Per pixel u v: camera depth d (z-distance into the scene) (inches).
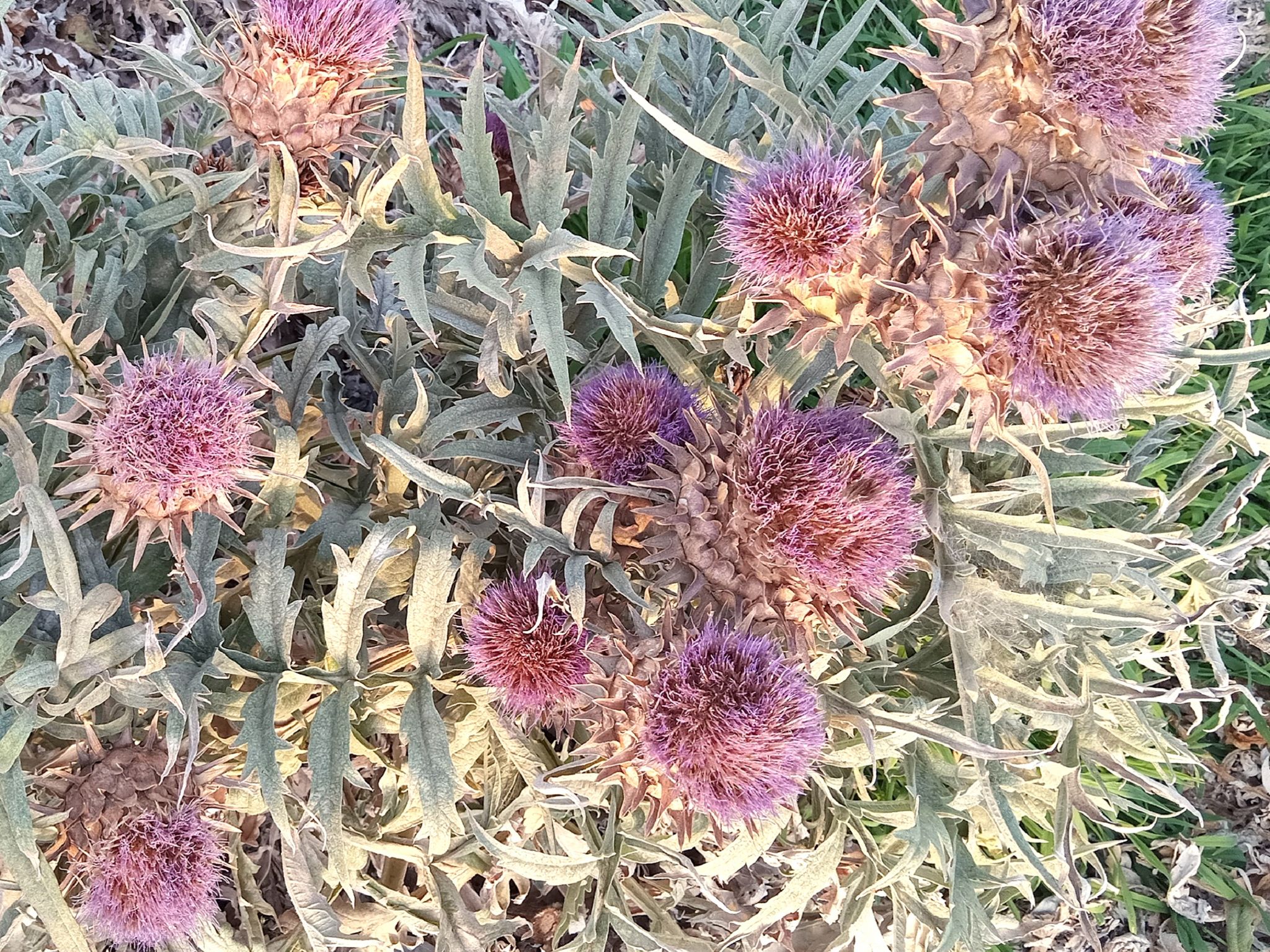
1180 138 14.6
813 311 15.5
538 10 32.8
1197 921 29.4
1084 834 22.4
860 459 15.1
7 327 17.2
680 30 23.5
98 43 27.1
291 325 25.6
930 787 19.6
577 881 18.3
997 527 17.6
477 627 16.2
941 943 18.2
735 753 13.9
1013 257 13.6
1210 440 21.1
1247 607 29.1
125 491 14.2
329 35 15.3
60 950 14.6
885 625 20.5
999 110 14.0
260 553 16.1
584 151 21.3
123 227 17.5
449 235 17.0
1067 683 20.5
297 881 17.0
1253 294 31.2
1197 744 30.3
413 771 16.0
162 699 15.2
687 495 15.5
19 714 14.6
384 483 18.8
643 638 15.5
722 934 25.6
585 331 20.4
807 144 15.7
